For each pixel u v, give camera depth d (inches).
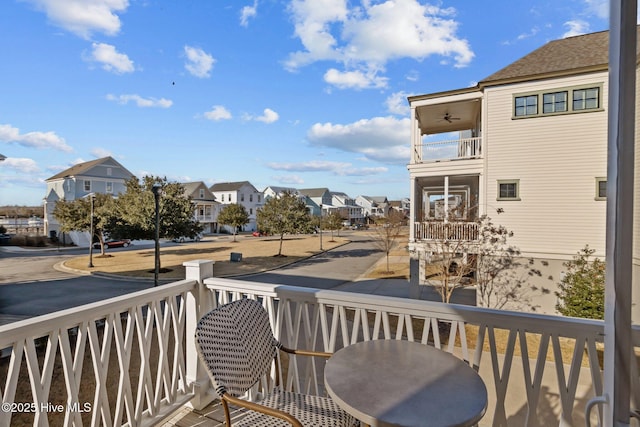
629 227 32.2
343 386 46.9
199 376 91.2
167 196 574.2
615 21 32.7
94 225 695.7
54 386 152.2
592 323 55.0
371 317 269.3
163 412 84.1
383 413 40.4
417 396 44.3
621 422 32.1
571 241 330.3
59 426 123.6
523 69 359.6
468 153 435.2
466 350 63.9
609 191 34.0
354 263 678.5
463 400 43.5
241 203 1657.2
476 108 433.7
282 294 83.0
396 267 624.7
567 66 334.6
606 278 34.5
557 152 335.6
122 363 73.5
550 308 335.9
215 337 58.9
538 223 342.6
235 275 534.0
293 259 716.0
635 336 32.0
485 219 358.9
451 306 65.6
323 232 1636.3
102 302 70.0
